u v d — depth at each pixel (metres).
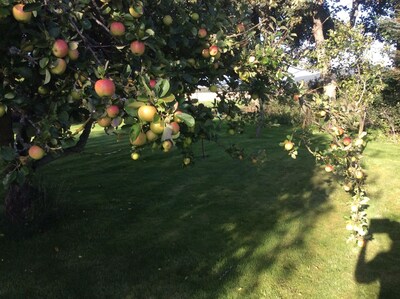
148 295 4.84
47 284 5.03
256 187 9.19
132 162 11.99
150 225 6.96
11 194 6.54
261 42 4.46
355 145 4.09
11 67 2.99
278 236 6.54
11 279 5.12
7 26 2.76
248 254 5.92
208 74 4.13
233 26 4.35
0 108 2.77
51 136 2.75
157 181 9.82
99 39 3.63
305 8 12.91
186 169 10.95
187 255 5.85
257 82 4.39
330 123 4.24
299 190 8.88
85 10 3.04
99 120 2.68
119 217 7.30
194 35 3.73
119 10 2.96
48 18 2.61
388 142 14.03
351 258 5.84
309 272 5.45
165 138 2.03
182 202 8.19
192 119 2.04
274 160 11.58
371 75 11.88
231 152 5.51
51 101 3.11
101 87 2.44
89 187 9.30
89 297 4.78
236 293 4.91
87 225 6.88
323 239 6.44
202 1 4.31
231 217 7.36
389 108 15.22
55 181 9.77
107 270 5.39
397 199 8.24
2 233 6.30
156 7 3.69
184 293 4.89
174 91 3.27
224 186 9.30
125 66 3.10
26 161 2.61
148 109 2.01
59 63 2.57
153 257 5.77
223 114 4.98
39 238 6.29
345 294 4.95
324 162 4.55
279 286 5.09
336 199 8.23
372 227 6.95
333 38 13.47
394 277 5.32
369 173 10.02
